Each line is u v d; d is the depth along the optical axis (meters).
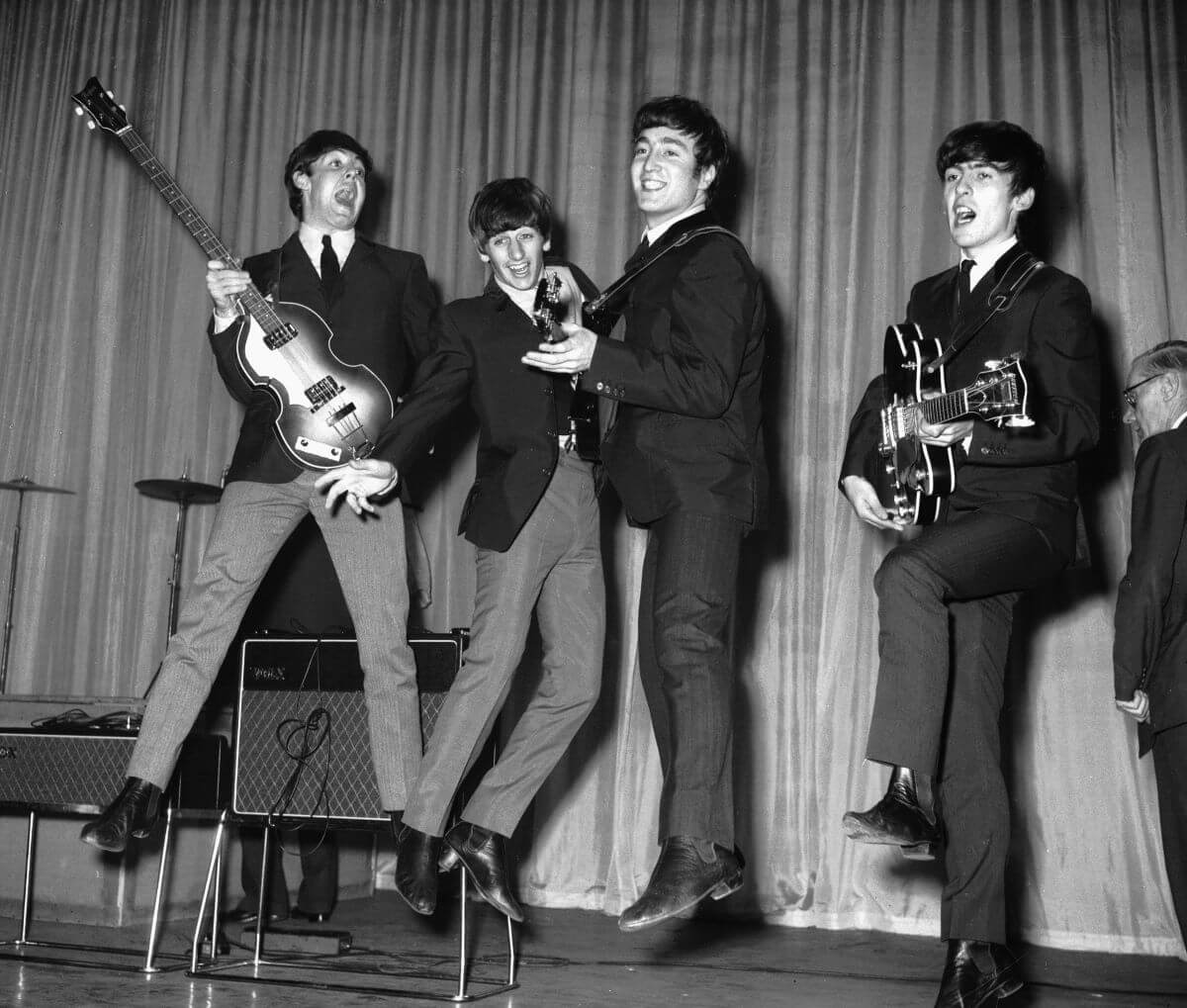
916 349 2.51
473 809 2.60
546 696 2.67
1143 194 3.96
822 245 4.15
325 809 2.90
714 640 2.25
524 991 2.66
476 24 4.57
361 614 2.85
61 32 4.97
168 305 4.64
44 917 3.42
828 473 4.02
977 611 2.51
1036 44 4.09
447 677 2.87
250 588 2.92
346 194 3.18
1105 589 3.79
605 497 4.12
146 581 4.54
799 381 4.09
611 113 4.38
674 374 2.24
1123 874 3.66
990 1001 2.29
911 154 4.11
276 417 2.94
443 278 4.43
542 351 2.24
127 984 2.60
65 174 4.88
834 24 4.26
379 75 4.62
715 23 4.35
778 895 3.85
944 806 2.40
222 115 4.72
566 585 2.70
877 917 3.76
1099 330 3.90
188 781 2.97
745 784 3.92
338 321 3.06
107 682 4.54
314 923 3.54
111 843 2.71
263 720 2.99
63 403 4.74
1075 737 3.75
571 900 3.98
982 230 2.61
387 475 2.72
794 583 4.00
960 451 2.44
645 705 3.97
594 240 4.30
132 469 4.62
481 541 2.63
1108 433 3.85
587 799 4.04
